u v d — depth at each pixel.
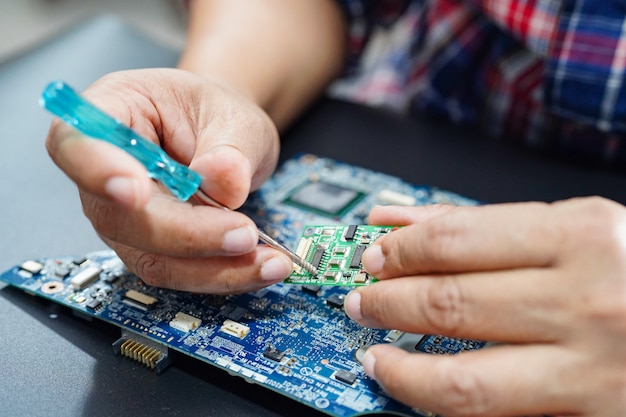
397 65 0.64
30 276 0.38
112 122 0.30
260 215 0.41
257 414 0.32
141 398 0.33
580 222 0.29
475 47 0.51
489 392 0.29
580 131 0.49
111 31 0.57
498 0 0.48
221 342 0.34
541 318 0.29
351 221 0.41
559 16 0.46
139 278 0.37
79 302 0.36
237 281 0.34
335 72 0.54
